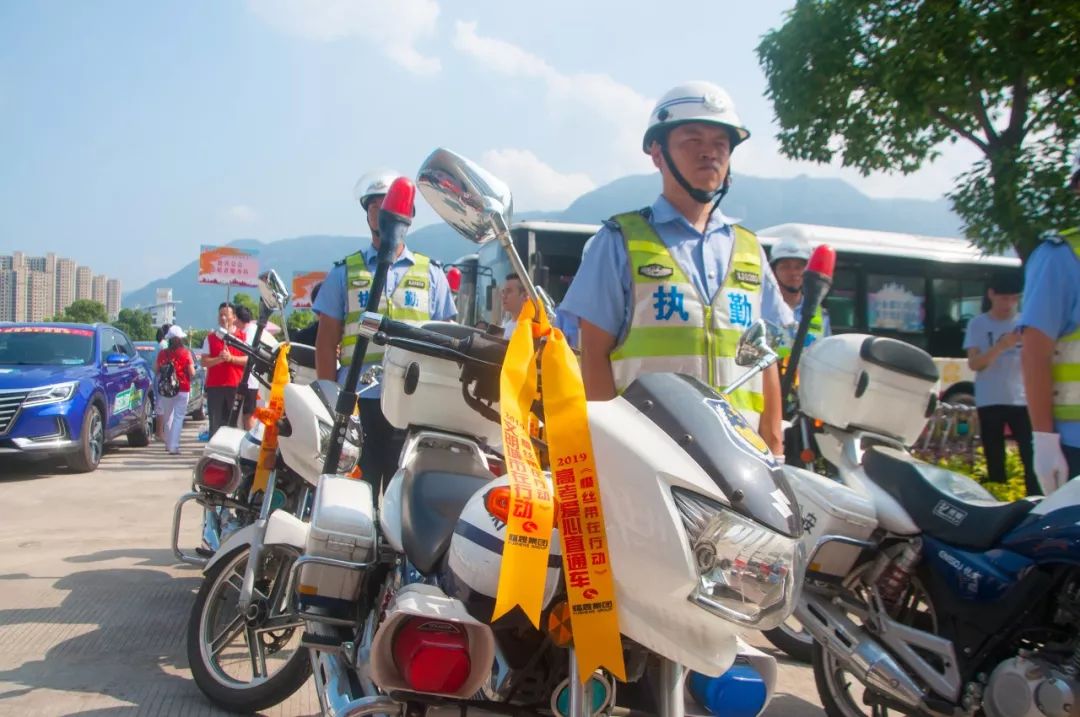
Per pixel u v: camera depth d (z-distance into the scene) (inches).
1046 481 139.1
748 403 120.8
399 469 114.1
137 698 147.1
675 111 115.0
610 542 75.5
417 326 106.0
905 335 562.9
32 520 296.0
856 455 149.5
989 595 124.9
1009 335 292.5
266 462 162.2
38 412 378.6
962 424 413.1
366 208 191.5
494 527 84.5
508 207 88.4
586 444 77.5
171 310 1196.5
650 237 118.6
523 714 85.1
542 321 86.0
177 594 210.1
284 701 149.2
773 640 183.2
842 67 374.9
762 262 127.3
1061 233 142.7
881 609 135.0
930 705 128.2
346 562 105.7
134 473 407.5
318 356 193.9
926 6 346.9
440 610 81.9
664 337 116.3
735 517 72.5
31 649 169.6
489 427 118.9
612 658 73.9
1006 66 334.0
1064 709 112.9
